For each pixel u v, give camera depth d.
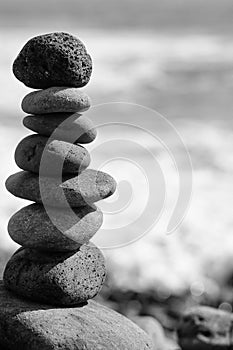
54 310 3.76
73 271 3.77
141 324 6.00
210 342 5.40
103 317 3.84
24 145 3.76
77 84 3.73
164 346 5.77
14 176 3.86
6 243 9.47
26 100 3.74
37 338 3.61
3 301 3.81
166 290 8.83
